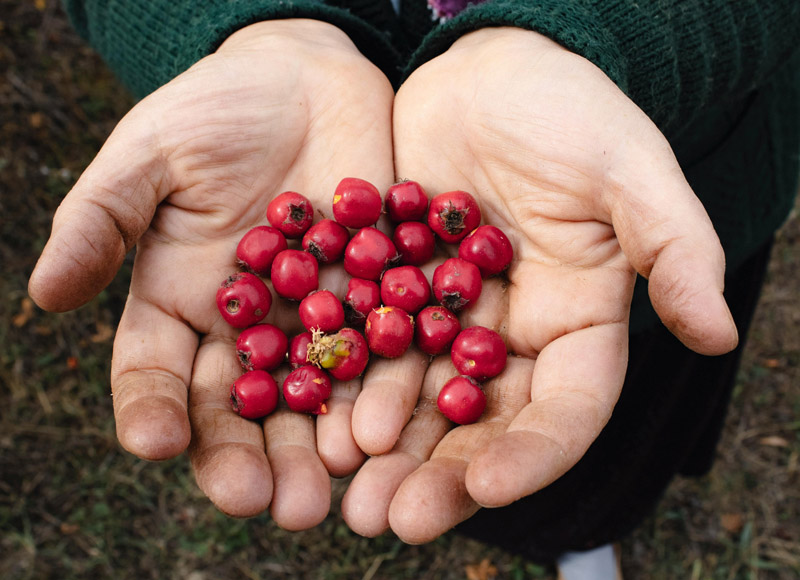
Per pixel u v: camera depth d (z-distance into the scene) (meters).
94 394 0.49
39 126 0.57
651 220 0.27
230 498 0.26
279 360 0.31
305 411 0.29
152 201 0.30
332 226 0.33
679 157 0.34
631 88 0.31
